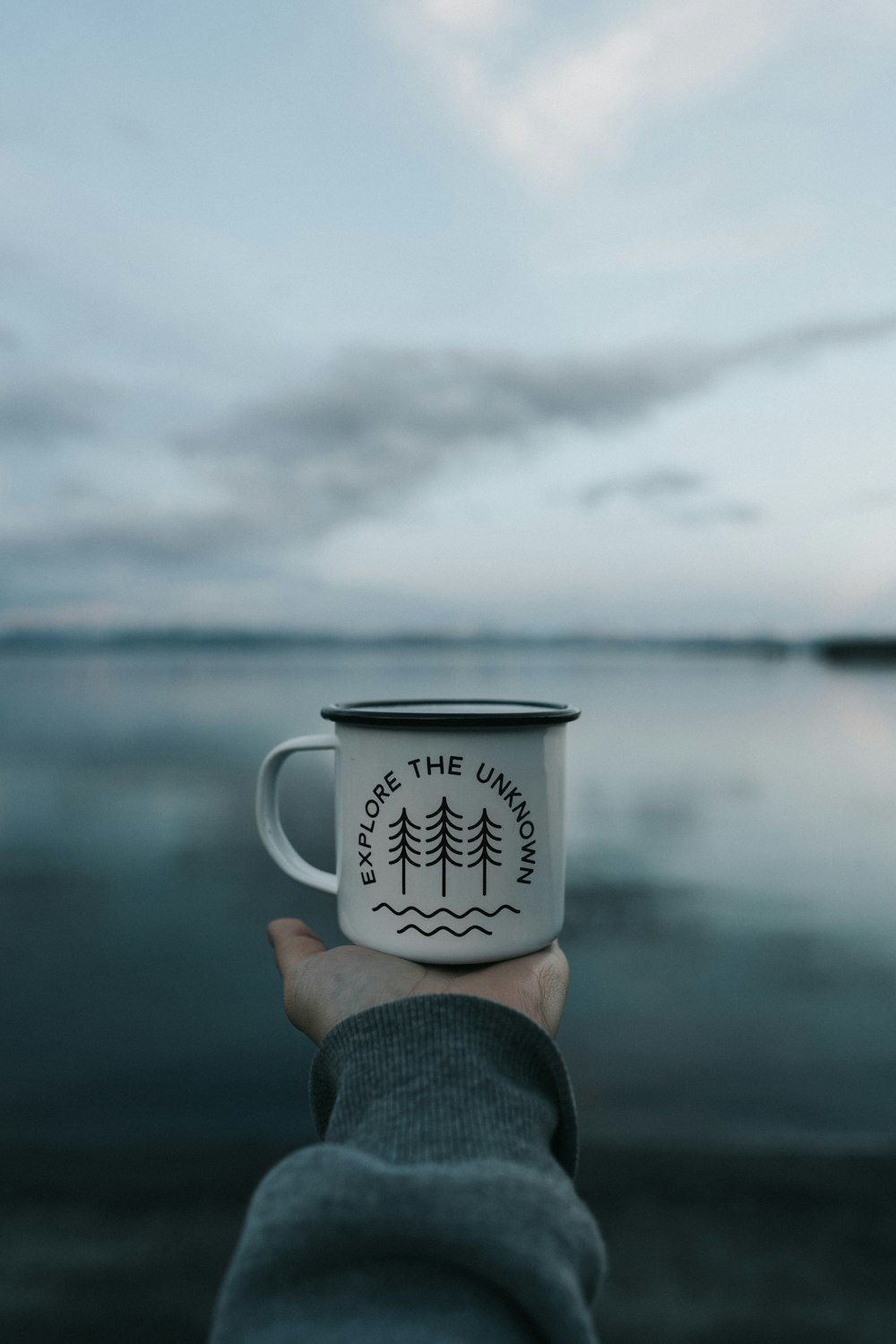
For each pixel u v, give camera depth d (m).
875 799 4.64
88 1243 0.79
